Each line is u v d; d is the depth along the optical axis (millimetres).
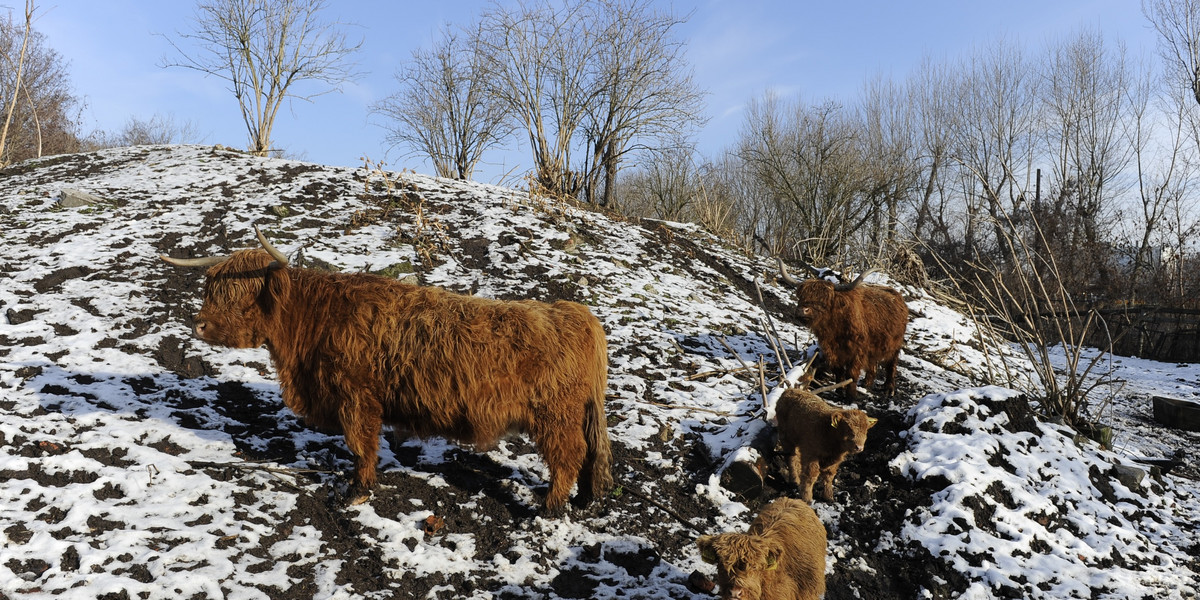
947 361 10781
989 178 30391
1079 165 28391
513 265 11359
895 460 6223
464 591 4617
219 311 5238
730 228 19531
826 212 26969
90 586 4145
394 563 4766
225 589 4344
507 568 4844
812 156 27875
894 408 7980
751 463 5992
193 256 10422
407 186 15133
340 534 5043
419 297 5297
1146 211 25656
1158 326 16641
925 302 14117
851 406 7898
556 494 5301
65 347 7262
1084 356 14844
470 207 14109
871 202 27625
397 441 6180
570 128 27062
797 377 7977
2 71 29047
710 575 4906
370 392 5234
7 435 5562
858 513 5680
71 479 5211
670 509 5715
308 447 6180
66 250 9953
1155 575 5070
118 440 5754
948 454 6172
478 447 5473
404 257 11164
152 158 16516
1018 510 5602
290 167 15719
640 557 5137
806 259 20156
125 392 6594
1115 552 5301
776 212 31406
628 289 11250
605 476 5418
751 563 3760
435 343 5016
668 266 13070
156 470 5395
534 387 5129
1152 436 8609
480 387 5020
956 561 5051
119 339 7637
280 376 5480
